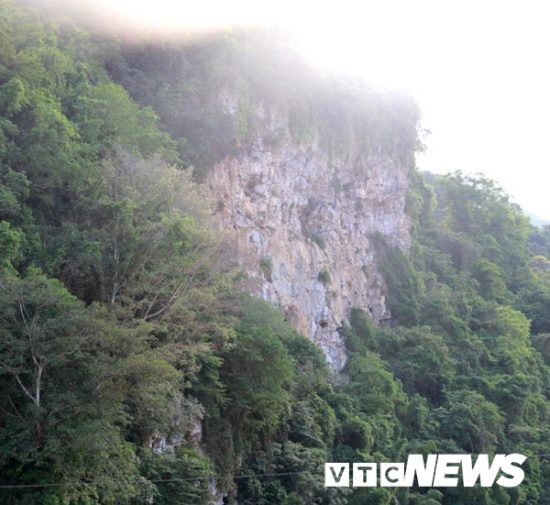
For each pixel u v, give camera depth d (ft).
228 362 118.01
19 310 79.82
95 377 79.10
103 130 118.83
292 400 135.85
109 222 103.04
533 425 199.11
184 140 149.38
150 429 98.17
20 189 95.30
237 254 150.92
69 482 77.66
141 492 88.48
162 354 90.17
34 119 103.04
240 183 162.71
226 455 114.73
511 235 285.23
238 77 164.45
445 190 288.51
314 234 189.37
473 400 180.96
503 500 159.84
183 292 104.27
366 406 163.12
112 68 150.92
